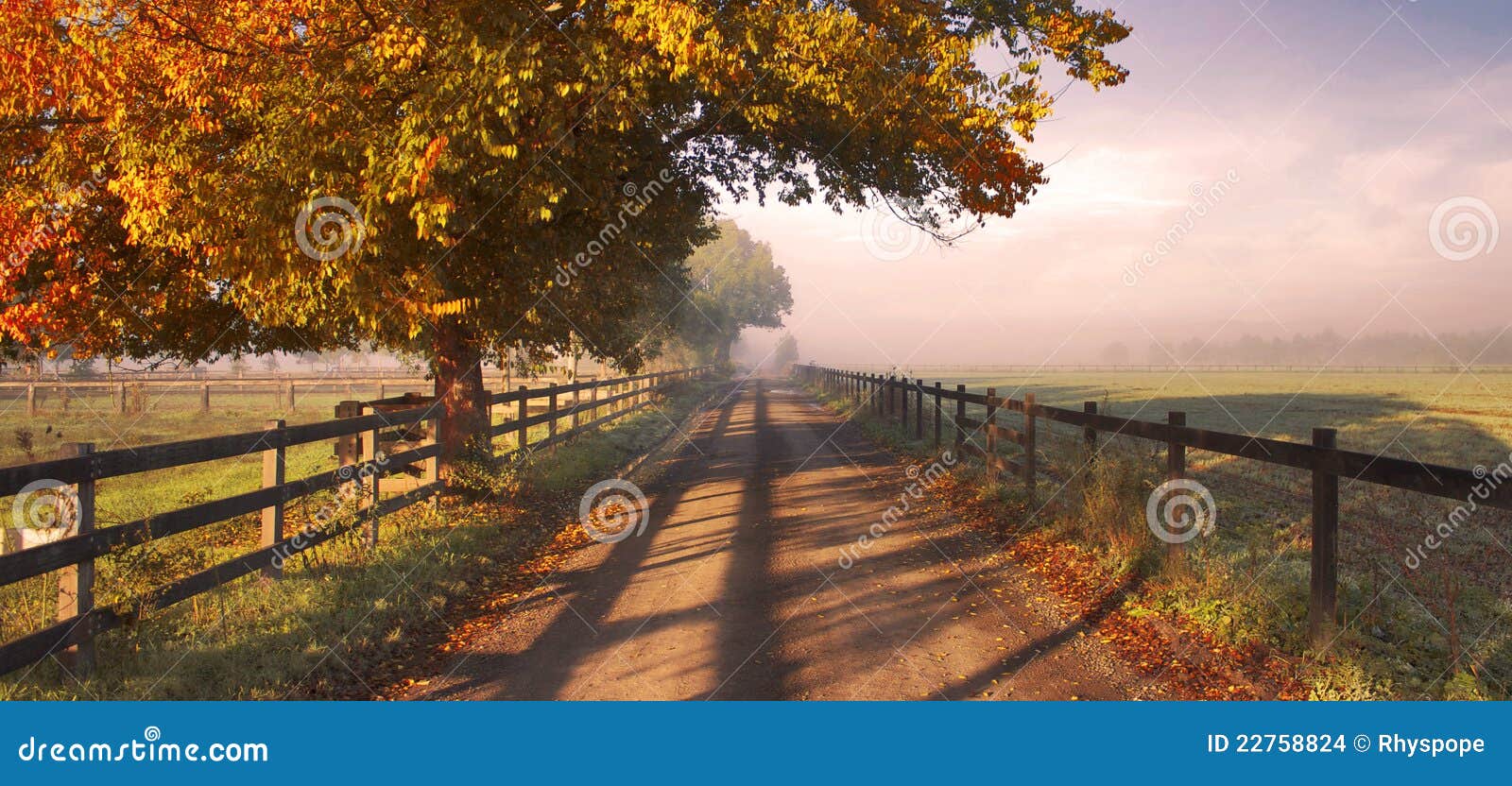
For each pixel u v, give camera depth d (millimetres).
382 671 5016
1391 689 4355
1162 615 5668
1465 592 5562
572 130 9141
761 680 4750
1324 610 4766
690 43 8273
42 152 9453
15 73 8328
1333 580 4758
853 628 5695
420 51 8055
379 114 8305
